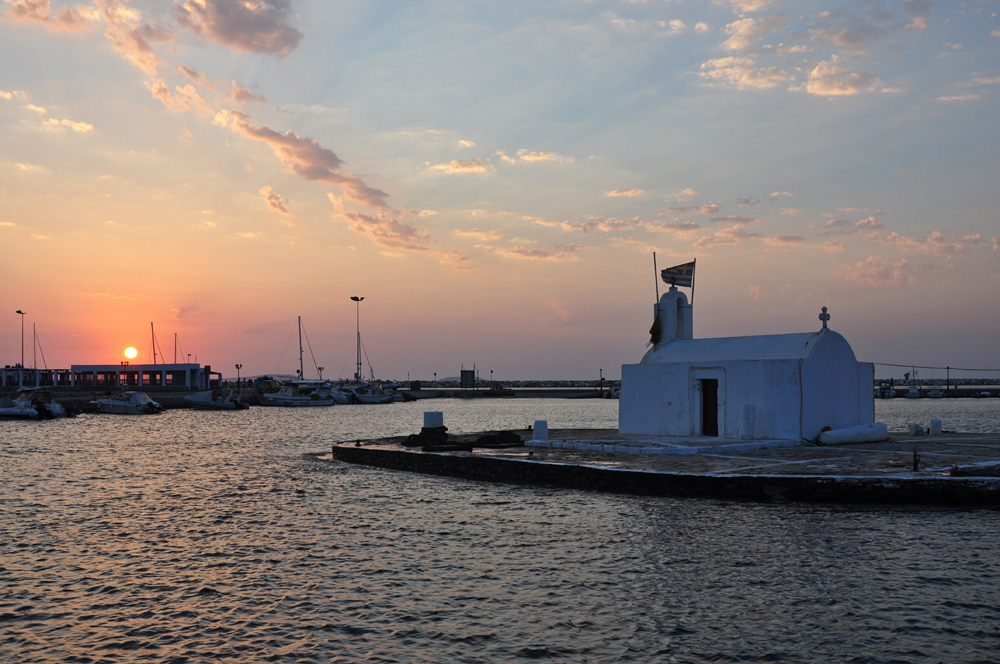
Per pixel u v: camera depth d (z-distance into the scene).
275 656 13.43
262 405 141.12
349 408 139.25
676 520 23.28
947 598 15.91
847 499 24.89
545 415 121.81
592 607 15.77
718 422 36.28
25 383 145.62
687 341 39.66
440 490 30.50
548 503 26.94
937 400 199.88
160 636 14.41
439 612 15.61
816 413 34.75
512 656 13.34
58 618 15.41
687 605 15.75
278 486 32.28
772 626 14.50
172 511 26.64
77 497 29.81
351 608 15.91
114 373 143.88
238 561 19.69
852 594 16.22
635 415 39.88
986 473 25.86
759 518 23.30
